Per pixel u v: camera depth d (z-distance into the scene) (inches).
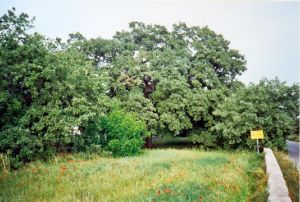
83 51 1140.5
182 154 709.9
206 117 1080.2
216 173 427.2
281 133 886.4
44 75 606.9
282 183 345.7
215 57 1165.1
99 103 702.5
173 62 1141.1
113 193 349.4
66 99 658.8
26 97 649.0
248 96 916.0
